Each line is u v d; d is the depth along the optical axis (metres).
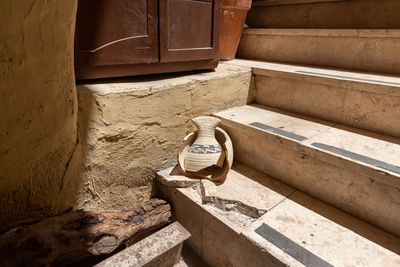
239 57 2.52
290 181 1.48
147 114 1.39
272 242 1.10
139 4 1.32
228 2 2.02
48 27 0.80
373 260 1.02
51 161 1.01
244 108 1.86
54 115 0.95
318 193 1.37
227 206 1.37
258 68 1.86
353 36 1.79
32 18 0.73
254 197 1.37
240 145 1.68
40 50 0.80
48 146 0.97
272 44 2.27
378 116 1.42
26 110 0.83
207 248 1.40
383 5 1.90
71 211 1.12
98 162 1.29
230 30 2.17
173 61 1.53
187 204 1.44
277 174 1.53
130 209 1.34
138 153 1.43
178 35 1.51
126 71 1.41
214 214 1.30
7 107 0.77
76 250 1.06
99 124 1.24
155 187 1.60
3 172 0.85
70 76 1.01
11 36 0.70
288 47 2.17
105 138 1.28
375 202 1.17
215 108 1.74
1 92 0.73
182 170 1.50
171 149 1.58
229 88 1.77
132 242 1.49
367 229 1.17
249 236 1.13
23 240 0.93
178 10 1.47
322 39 1.96
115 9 1.26
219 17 1.68
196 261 1.45
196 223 1.42
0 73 0.71
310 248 1.07
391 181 1.06
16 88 0.77
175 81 1.49
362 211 1.22
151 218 1.37
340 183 1.27
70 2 0.85
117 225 1.21
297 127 1.52
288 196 1.39
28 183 0.96
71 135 1.09
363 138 1.38
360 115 1.49
